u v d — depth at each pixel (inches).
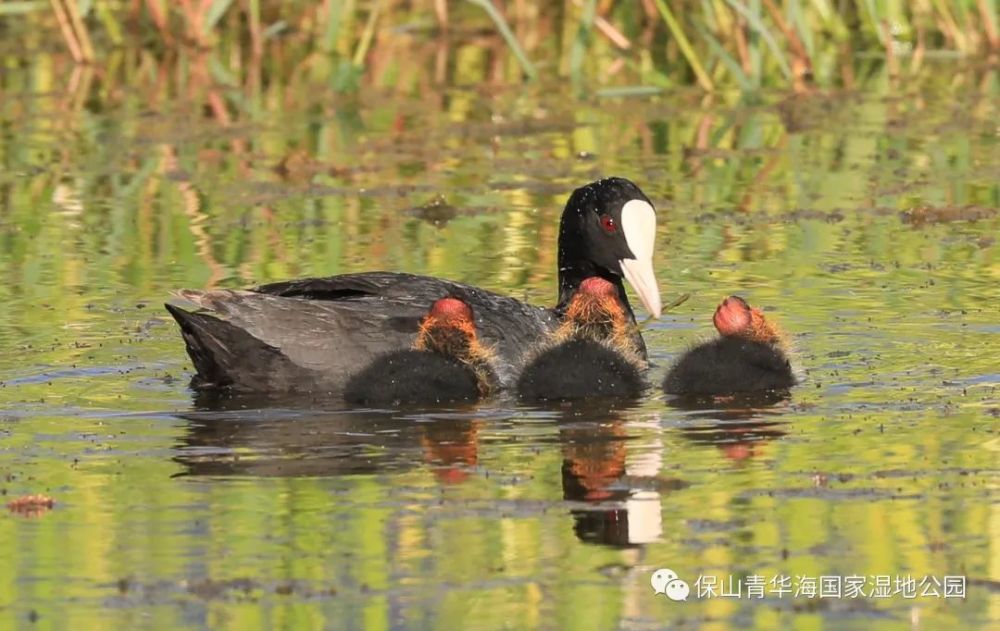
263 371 501.7
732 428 460.1
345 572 356.8
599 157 894.4
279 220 759.1
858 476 414.0
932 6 1167.6
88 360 538.6
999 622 335.0
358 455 439.5
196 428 466.3
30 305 607.2
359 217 765.9
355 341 507.8
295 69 1136.8
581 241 566.6
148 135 941.2
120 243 709.9
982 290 617.6
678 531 378.9
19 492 409.7
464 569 358.3
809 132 946.7
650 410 482.3
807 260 674.2
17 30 1266.0
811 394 494.0
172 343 559.2
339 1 1085.1
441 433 460.8
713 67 1143.0
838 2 1230.9
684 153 892.0
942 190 804.0
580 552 367.6
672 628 332.2
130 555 366.9
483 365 507.8
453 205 788.6
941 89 1047.0
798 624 335.0
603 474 419.2
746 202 787.4
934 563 358.6
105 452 443.2
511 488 409.1
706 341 511.8
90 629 329.1
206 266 669.3
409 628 329.4
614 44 1196.5
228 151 919.7
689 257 683.4
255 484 415.2
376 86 1083.9
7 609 338.6
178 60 1159.0
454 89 1071.6
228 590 347.3
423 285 535.5
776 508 392.2
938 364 522.6
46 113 1005.8
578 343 509.0
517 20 1259.2
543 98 1051.3
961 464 421.7
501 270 665.6
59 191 816.3
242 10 1272.1
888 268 657.0
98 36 1237.1
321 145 924.0
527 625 330.3
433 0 1333.7
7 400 494.6
